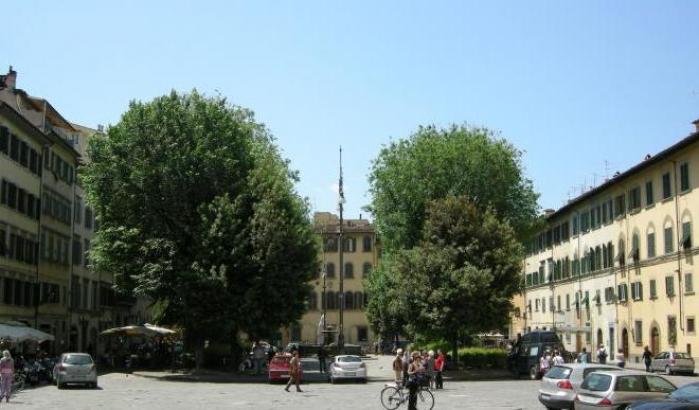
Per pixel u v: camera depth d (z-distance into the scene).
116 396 35.19
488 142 64.69
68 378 39.94
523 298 102.19
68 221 68.75
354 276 118.06
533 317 96.88
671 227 56.25
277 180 52.75
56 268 64.94
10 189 54.00
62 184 67.06
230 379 47.66
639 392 22.67
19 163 55.97
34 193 59.44
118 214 51.59
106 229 51.19
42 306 60.81
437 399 33.53
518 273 53.38
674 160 55.78
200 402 32.22
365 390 40.00
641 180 62.06
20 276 55.91
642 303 61.59
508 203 64.06
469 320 51.38
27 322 57.31
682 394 21.19
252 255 49.50
